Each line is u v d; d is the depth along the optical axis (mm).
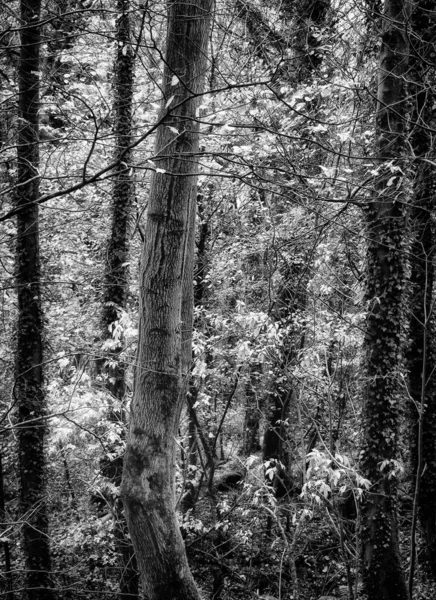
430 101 10562
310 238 10320
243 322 10422
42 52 8711
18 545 11352
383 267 10508
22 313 10133
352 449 11453
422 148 10266
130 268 14477
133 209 13453
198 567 12078
